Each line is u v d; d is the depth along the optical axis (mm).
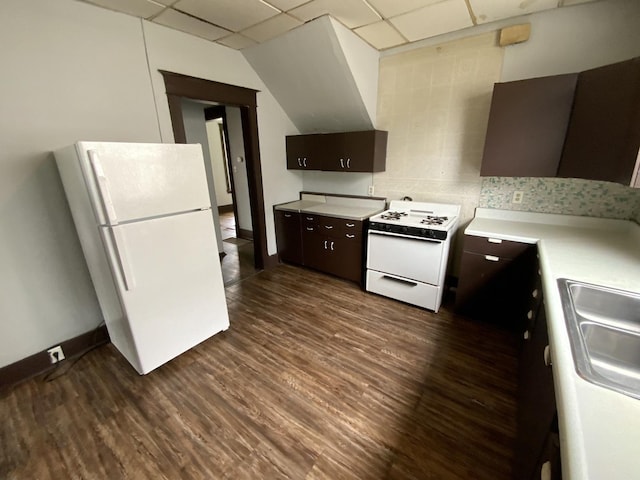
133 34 2164
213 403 1728
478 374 1915
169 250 1918
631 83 1406
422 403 1702
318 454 1424
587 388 727
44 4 1757
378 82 3041
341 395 1769
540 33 2186
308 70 2822
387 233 2693
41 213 1925
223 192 7582
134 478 1329
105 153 1560
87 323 2230
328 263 3402
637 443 586
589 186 2225
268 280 3428
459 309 2559
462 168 2764
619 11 1922
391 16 2215
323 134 3301
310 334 2377
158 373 1974
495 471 1332
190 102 3617
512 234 2152
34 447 1477
